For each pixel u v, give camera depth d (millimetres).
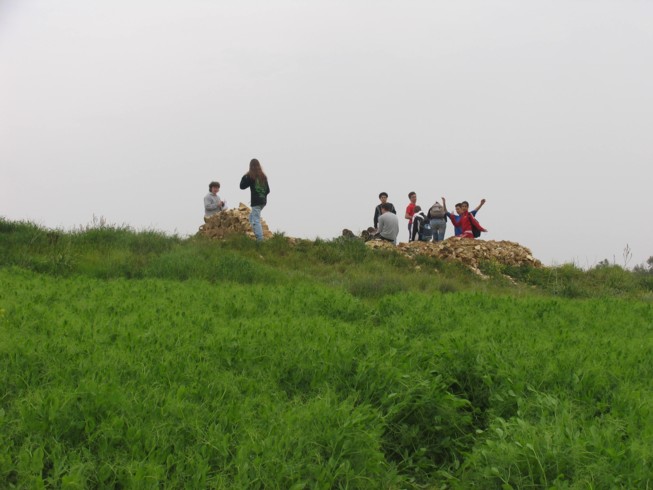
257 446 4008
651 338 7387
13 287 8867
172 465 3877
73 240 14984
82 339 5938
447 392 5598
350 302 9492
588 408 5016
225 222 20172
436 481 4934
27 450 3762
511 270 19219
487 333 7020
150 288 9836
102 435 4012
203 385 4965
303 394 5273
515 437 4387
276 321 7281
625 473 3893
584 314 9211
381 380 5535
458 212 22141
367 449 4355
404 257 18594
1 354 5301
